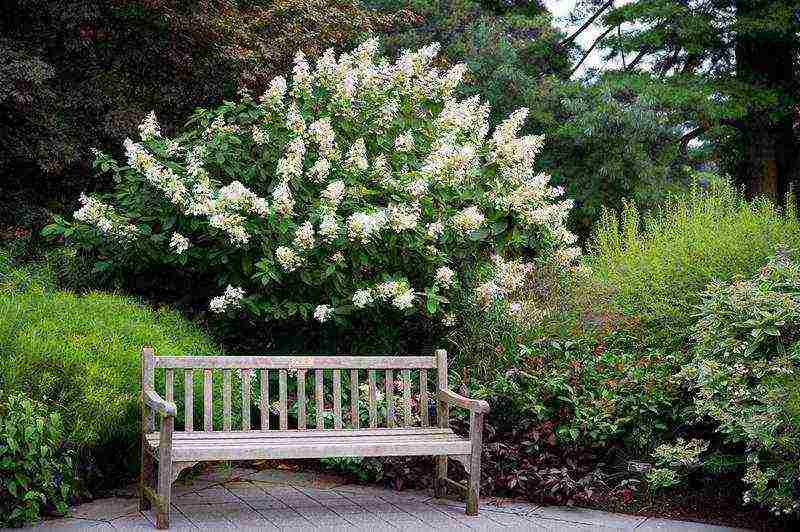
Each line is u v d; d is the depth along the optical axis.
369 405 5.54
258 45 10.88
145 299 7.17
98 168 10.35
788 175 16.69
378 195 7.09
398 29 16.92
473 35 16.75
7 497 4.52
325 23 11.52
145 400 4.87
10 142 9.84
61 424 4.84
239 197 6.34
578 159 15.30
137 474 5.42
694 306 6.73
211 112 7.53
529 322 7.27
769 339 5.32
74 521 4.66
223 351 6.48
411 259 6.93
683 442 5.43
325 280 6.66
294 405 6.13
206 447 4.68
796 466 4.86
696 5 16.09
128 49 10.62
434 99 7.75
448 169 6.82
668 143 14.74
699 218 9.28
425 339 7.08
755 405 5.18
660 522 5.13
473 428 5.18
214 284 7.14
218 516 4.91
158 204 6.91
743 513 5.28
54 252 7.82
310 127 6.99
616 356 6.61
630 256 8.93
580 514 5.27
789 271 5.88
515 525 4.98
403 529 4.84
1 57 9.42
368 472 5.79
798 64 16.30
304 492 5.51
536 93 15.85
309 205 6.91
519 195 6.83
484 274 7.04
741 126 16.41
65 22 10.32
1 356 5.08
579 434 5.86
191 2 10.42
